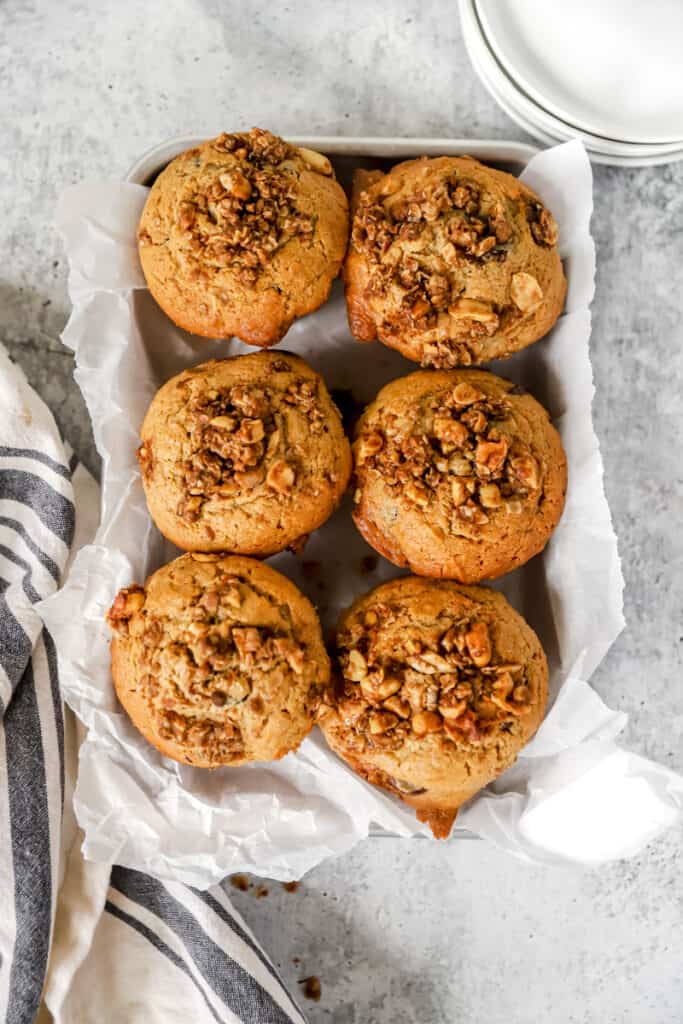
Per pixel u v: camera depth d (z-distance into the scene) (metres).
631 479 0.68
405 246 0.60
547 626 0.65
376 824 0.66
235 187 0.59
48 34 0.67
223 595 0.59
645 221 0.67
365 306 0.62
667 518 0.68
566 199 0.63
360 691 0.59
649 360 0.68
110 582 0.62
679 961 0.70
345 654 0.60
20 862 0.64
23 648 0.64
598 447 0.64
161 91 0.67
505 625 0.60
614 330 0.67
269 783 0.64
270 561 0.66
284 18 0.67
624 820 0.65
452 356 0.61
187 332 0.65
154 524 0.64
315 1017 0.70
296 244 0.60
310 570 0.66
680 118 0.63
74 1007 0.67
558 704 0.62
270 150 0.61
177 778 0.63
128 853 0.63
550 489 0.61
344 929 0.70
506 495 0.60
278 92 0.67
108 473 0.63
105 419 0.63
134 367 0.64
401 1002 0.70
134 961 0.68
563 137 0.64
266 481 0.59
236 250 0.60
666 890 0.70
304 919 0.70
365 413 0.63
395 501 0.60
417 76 0.67
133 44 0.67
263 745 0.58
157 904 0.68
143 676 0.58
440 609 0.60
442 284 0.60
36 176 0.67
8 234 0.67
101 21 0.67
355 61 0.67
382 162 0.65
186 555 0.61
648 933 0.70
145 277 0.63
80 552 0.62
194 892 0.67
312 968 0.70
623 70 0.62
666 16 0.61
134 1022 0.68
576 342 0.63
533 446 0.61
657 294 0.67
